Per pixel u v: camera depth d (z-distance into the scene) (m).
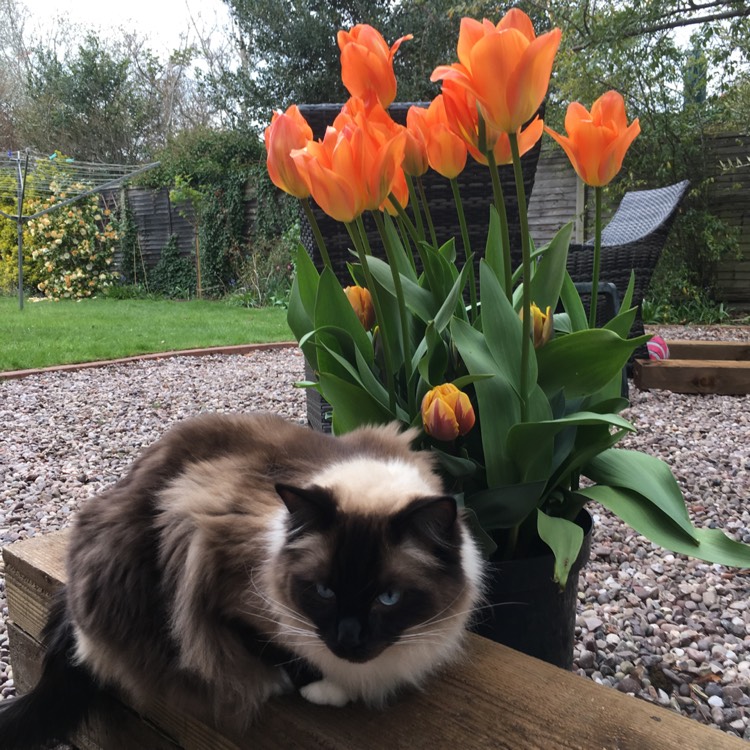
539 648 0.69
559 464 0.67
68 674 0.60
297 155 0.58
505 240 0.65
